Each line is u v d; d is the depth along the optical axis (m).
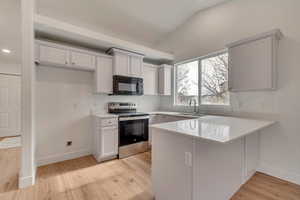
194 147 1.23
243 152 1.94
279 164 2.15
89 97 3.07
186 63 3.76
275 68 2.06
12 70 4.59
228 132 1.34
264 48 2.06
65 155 2.77
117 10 2.89
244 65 2.27
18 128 4.64
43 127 2.56
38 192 1.79
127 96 3.67
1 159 2.80
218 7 2.94
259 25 2.35
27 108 1.92
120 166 2.51
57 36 2.46
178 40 3.77
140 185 1.95
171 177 1.44
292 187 1.92
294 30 2.00
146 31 3.72
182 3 3.03
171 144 1.45
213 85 3.15
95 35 2.57
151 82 3.84
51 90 2.64
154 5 3.00
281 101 2.12
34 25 2.08
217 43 2.95
